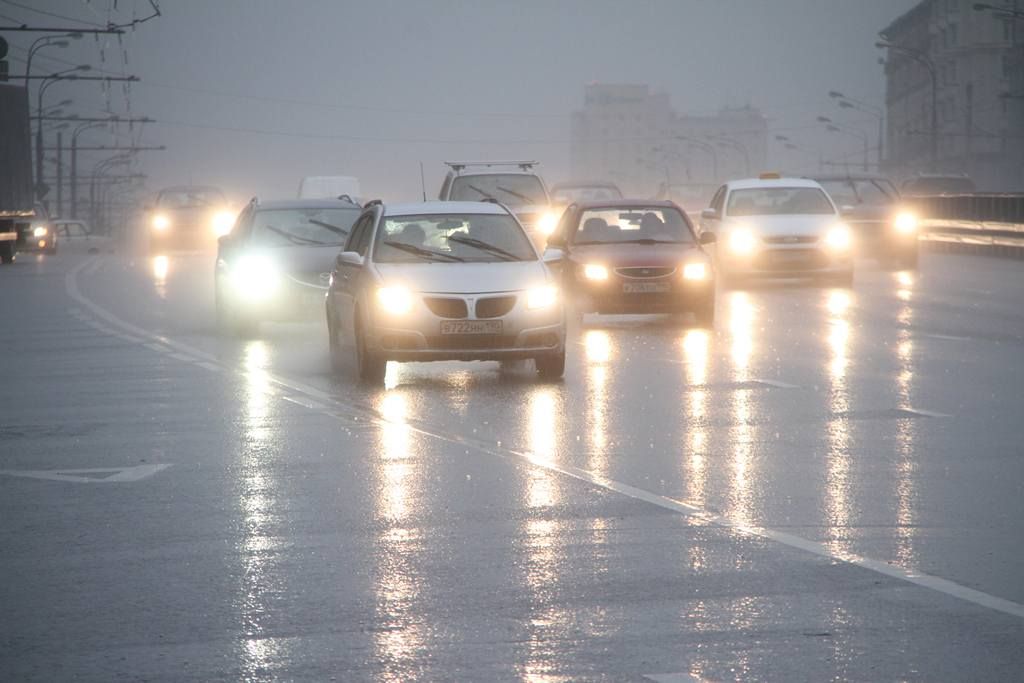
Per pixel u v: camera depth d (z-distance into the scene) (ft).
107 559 71.61
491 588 64.59
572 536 74.38
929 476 89.45
